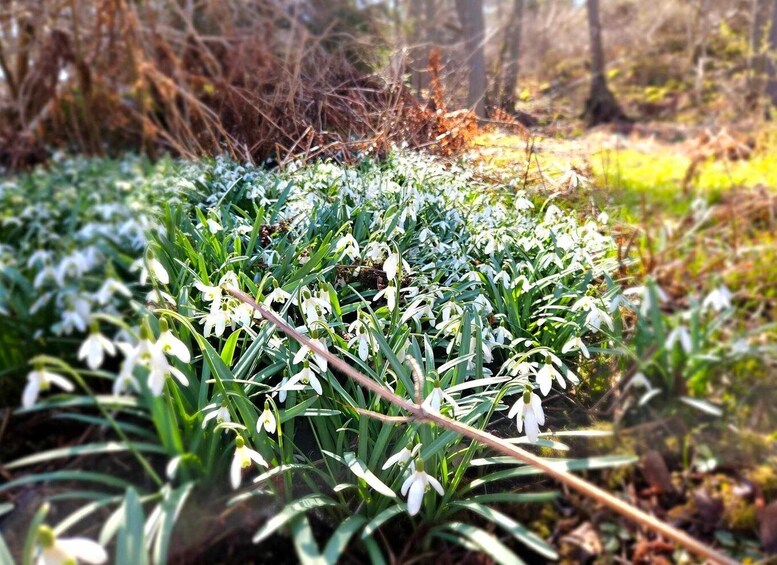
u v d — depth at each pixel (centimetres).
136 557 25
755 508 33
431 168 68
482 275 52
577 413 41
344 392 35
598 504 35
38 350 31
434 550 32
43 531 22
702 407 37
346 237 50
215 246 51
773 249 42
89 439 30
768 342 38
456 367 39
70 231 34
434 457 33
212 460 32
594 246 52
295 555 30
